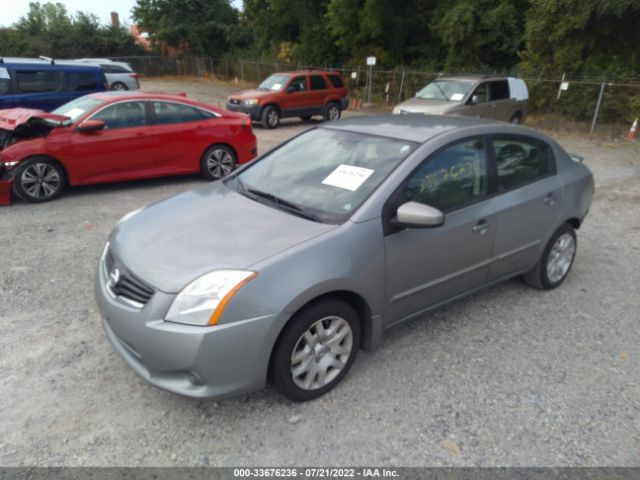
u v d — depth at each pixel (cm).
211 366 259
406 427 282
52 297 424
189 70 3950
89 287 444
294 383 289
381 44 2558
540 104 1753
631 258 542
